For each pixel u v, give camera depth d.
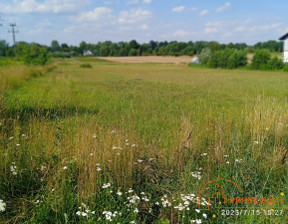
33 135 4.90
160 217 3.29
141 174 4.19
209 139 5.27
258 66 41.53
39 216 3.12
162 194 3.75
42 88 13.26
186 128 5.27
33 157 4.19
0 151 4.12
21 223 3.09
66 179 3.70
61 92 11.86
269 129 5.37
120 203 3.37
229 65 46.72
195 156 4.75
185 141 4.63
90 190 3.51
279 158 4.34
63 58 109.75
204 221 3.17
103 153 4.02
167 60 106.38
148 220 3.32
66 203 3.29
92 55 169.50
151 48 160.88
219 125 5.18
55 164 4.02
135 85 16.83
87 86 15.57
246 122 5.77
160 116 8.04
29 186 3.78
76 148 4.26
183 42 144.38
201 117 7.34
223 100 10.53
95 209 3.28
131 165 3.98
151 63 84.50
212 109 8.61
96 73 30.48
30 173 3.94
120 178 3.89
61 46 179.25
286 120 5.89
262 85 16.58
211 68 49.78
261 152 4.59
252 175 3.90
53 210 3.20
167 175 4.22
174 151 4.80
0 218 3.16
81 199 3.31
